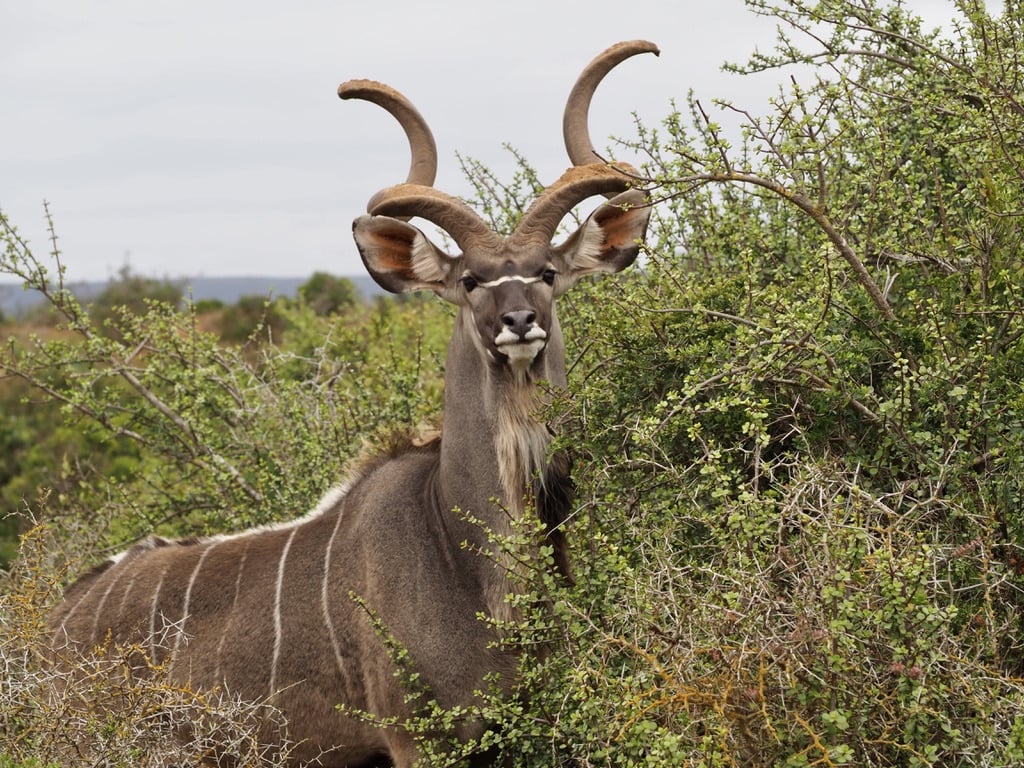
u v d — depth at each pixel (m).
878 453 14.91
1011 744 11.31
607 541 13.94
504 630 15.88
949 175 18.75
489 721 16.09
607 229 17.53
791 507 12.84
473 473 16.53
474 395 16.67
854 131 17.95
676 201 20.08
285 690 17.48
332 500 18.59
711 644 12.24
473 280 16.72
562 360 17.28
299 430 23.75
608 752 13.20
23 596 16.44
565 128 18.59
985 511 13.52
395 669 16.45
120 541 25.16
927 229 17.28
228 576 18.42
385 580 16.80
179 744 17.28
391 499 17.31
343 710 16.86
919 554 12.16
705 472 13.72
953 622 13.05
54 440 37.50
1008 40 17.11
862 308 15.72
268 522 22.91
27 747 15.27
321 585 17.45
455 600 16.38
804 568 12.68
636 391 16.56
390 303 40.22
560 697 14.68
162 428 25.91
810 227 18.22
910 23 19.12
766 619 12.18
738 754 12.11
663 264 17.92
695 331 16.62
